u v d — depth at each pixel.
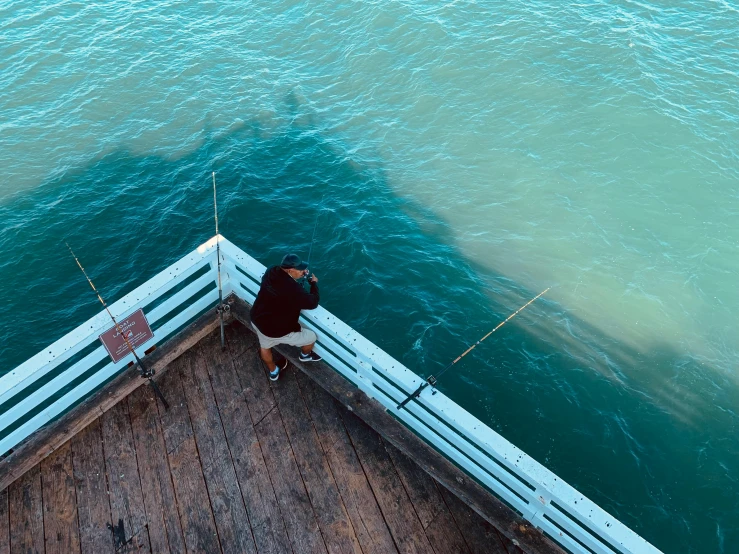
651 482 10.20
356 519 4.26
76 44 22.20
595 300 13.48
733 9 23.33
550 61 20.83
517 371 11.89
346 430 4.78
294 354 5.17
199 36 22.88
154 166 16.91
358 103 19.64
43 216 15.16
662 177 16.67
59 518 4.23
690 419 11.16
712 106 18.84
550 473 3.73
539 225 15.38
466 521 4.26
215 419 4.83
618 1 23.88
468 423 4.00
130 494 4.37
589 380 11.75
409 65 21.12
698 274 14.13
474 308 13.19
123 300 4.59
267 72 21.05
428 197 16.17
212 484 4.44
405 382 4.21
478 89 19.94
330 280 13.76
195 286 5.14
